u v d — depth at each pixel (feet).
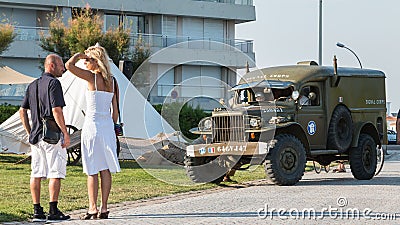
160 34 196.03
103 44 143.84
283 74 69.51
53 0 178.50
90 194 42.96
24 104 43.32
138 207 49.03
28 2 175.83
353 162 71.46
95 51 42.50
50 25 146.82
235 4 205.36
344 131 70.59
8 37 134.00
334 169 82.94
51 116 42.52
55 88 42.39
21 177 65.62
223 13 203.62
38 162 43.09
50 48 143.95
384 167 92.27
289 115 66.39
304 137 66.64
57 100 42.29
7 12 177.37
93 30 143.43
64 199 51.80
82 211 47.06
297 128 65.92
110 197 53.67
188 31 201.26
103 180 42.78
